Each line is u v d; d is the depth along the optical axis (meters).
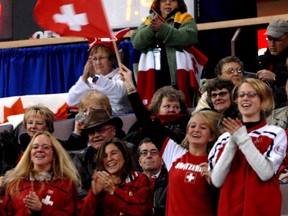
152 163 17.98
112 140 17.41
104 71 22.31
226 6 25.86
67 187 17.20
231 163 15.89
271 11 25.39
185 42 22.55
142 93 22.62
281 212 17.11
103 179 16.81
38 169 17.31
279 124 19.25
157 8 22.94
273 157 15.63
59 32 18.62
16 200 17.11
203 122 16.78
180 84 22.53
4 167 19.67
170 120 19.23
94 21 18.55
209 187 16.41
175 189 16.55
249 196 15.59
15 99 24.58
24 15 26.72
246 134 15.63
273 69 22.28
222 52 25.39
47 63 26.50
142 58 22.70
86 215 16.83
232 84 18.84
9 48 26.70
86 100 20.22
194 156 16.75
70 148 20.05
